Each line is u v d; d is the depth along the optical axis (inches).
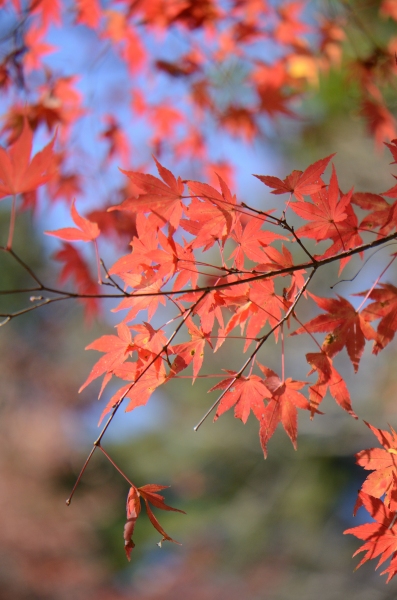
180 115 106.9
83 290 109.6
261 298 47.9
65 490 381.1
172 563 324.5
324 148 232.4
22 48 84.6
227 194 42.3
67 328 422.9
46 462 372.5
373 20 150.6
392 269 236.2
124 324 45.3
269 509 298.4
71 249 102.6
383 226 47.0
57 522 324.5
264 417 45.7
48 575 276.4
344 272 249.6
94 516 375.6
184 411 345.1
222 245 43.1
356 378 263.9
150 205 41.8
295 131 220.4
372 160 233.1
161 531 45.0
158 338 45.4
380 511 42.9
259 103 103.9
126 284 44.1
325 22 108.1
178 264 43.9
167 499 413.7
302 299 253.8
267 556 289.9
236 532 302.8
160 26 92.6
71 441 421.4
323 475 304.5
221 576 291.1
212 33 98.0
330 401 264.2
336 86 192.5
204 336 46.1
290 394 45.7
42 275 434.6
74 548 313.3
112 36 94.9
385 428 252.8
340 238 44.9
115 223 95.1
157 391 346.3
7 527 295.7
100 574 304.7
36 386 399.9
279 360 260.5
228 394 45.4
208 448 328.8
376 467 44.4
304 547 283.1
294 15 101.9
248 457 322.7
